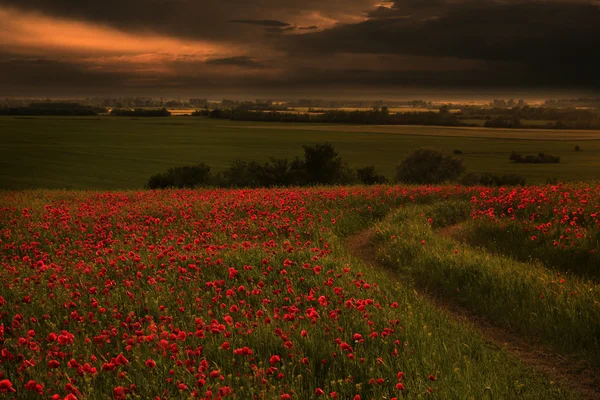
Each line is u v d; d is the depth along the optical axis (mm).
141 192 22922
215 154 112438
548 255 10695
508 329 7859
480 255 10664
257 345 6156
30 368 5277
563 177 86312
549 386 5977
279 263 9758
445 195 18422
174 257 9977
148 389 5055
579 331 7094
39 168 87562
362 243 13695
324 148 41906
